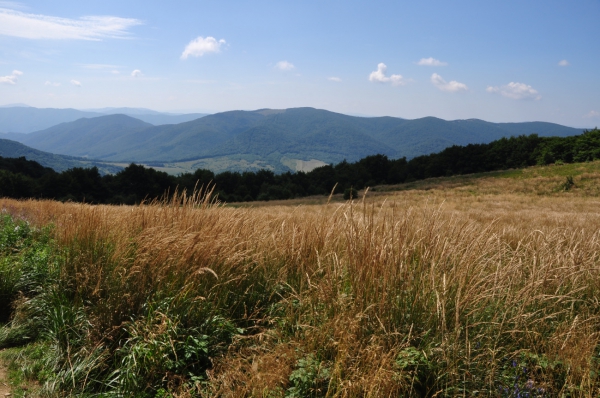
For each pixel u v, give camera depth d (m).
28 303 4.05
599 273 3.79
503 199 41.22
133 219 5.06
